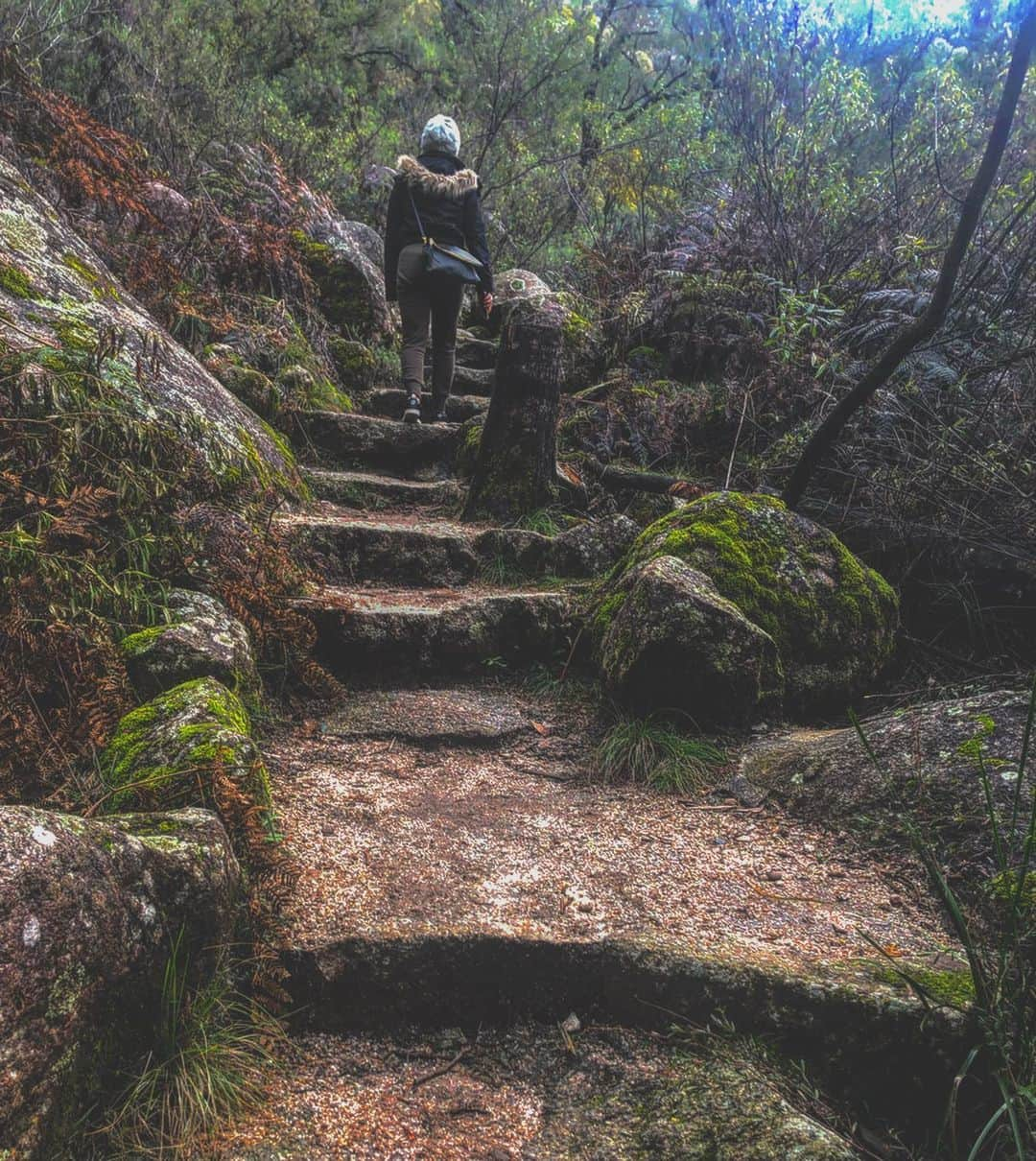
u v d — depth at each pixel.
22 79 4.92
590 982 1.90
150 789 2.02
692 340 5.86
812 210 5.70
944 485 3.83
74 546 2.65
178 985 1.64
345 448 5.07
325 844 2.26
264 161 7.09
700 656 2.89
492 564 3.98
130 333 3.56
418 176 5.23
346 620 3.22
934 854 2.28
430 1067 1.79
